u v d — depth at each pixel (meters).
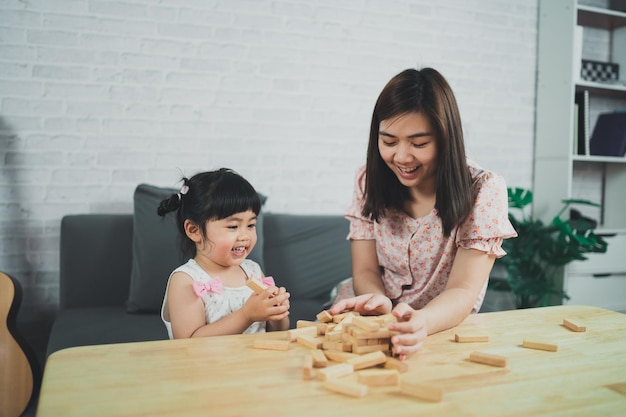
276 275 2.18
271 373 0.76
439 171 1.11
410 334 0.83
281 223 2.22
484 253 1.13
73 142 2.11
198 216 1.23
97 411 0.63
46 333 2.12
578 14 2.82
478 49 2.78
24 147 2.05
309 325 1.01
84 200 2.14
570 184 2.74
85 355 0.82
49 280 2.12
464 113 2.78
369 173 1.25
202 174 1.29
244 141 2.35
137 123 2.19
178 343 0.89
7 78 2.02
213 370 0.77
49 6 2.05
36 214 2.08
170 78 2.22
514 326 1.02
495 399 0.68
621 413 0.65
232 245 1.23
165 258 1.91
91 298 2.01
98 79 2.12
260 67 2.35
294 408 0.65
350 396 0.68
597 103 3.11
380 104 1.09
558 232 2.71
